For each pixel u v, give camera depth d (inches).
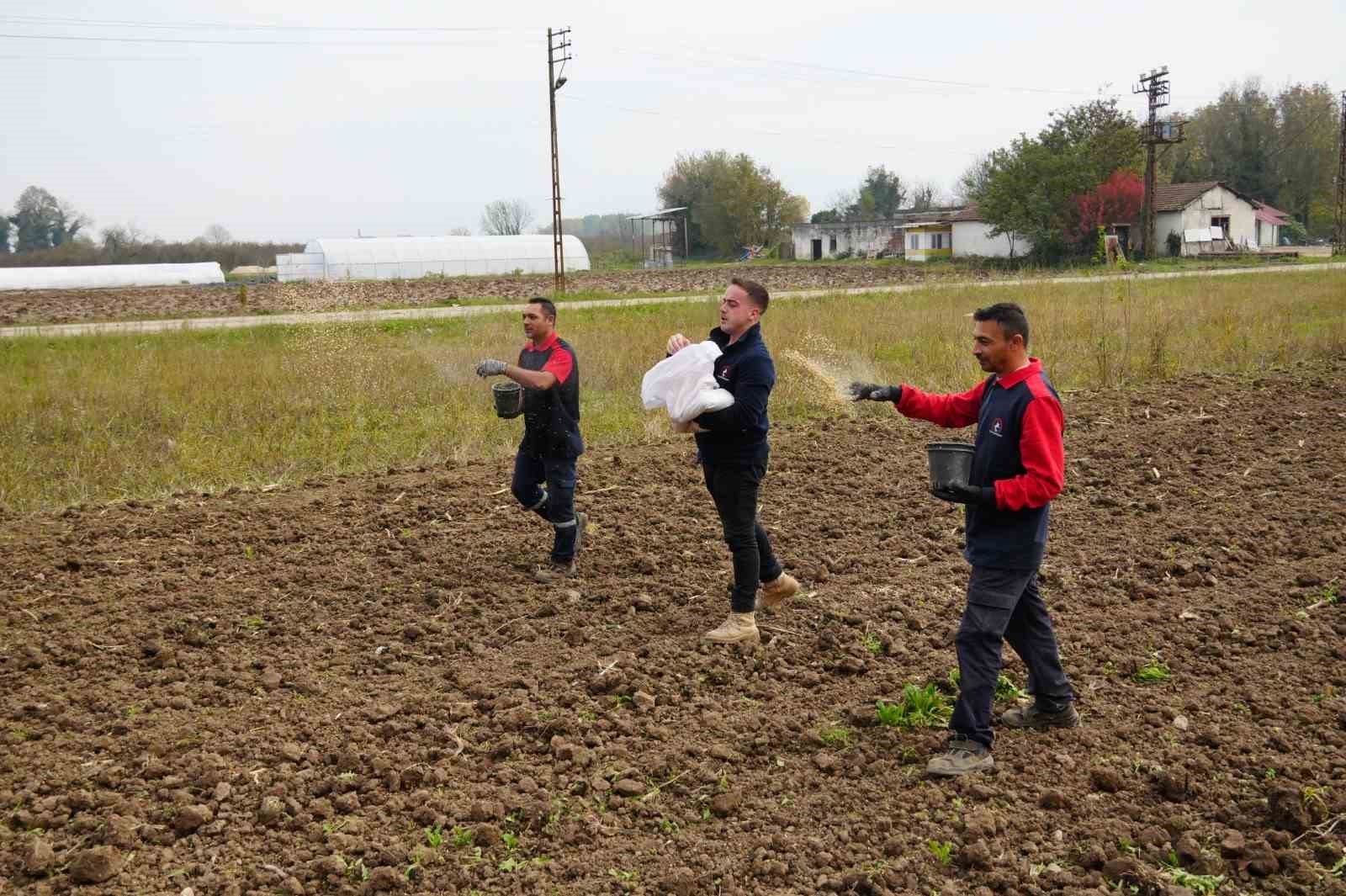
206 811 159.9
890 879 145.3
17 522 321.4
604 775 172.1
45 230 4795.8
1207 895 141.8
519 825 158.9
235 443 442.9
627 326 890.1
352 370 618.5
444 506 327.9
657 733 185.6
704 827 159.6
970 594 172.9
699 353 209.3
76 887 144.2
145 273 2362.2
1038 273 1724.9
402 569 273.7
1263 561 273.0
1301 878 143.9
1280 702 193.5
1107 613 239.3
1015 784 168.6
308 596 254.4
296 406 531.5
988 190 2362.2
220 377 614.9
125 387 576.1
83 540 298.5
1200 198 2407.7
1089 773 170.7
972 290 1190.3
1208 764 171.6
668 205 3909.9
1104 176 2257.6
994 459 168.4
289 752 177.2
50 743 183.6
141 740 182.9
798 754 180.5
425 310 1188.5
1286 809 155.8
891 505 330.0
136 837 155.3
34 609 245.6
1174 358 600.7
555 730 185.2
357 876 147.5
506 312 1123.3
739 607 223.3
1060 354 620.7
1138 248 2335.1
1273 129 3304.6
